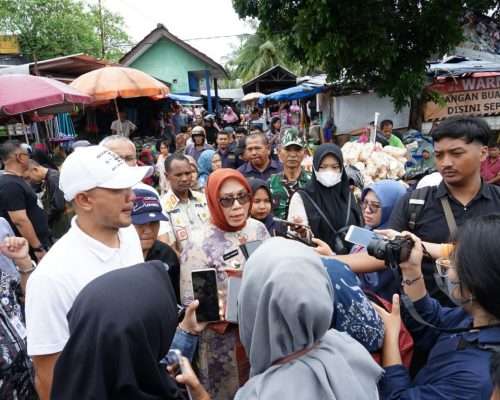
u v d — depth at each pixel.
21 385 1.88
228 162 6.71
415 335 1.66
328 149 3.08
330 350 1.12
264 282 1.09
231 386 2.10
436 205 2.24
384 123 8.09
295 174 3.87
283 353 1.07
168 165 3.39
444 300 2.08
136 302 1.10
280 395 1.01
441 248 1.89
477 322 1.29
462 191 2.19
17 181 3.85
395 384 1.38
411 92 8.12
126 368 1.04
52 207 4.45
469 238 1.23
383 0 7.84
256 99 19.36
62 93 6.83
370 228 2.77
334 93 9.81
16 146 3.94
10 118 8.56
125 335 1.05
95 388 1.03
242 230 2.40
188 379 1.34
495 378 0.97
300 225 2.42
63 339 1.58
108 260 1.75
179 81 19.38
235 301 1.77
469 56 10.05
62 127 11.38
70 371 1.06
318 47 7.91
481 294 1.18
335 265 1.50
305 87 11.25
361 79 8.80
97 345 1.04
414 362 1.66
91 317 1.07
